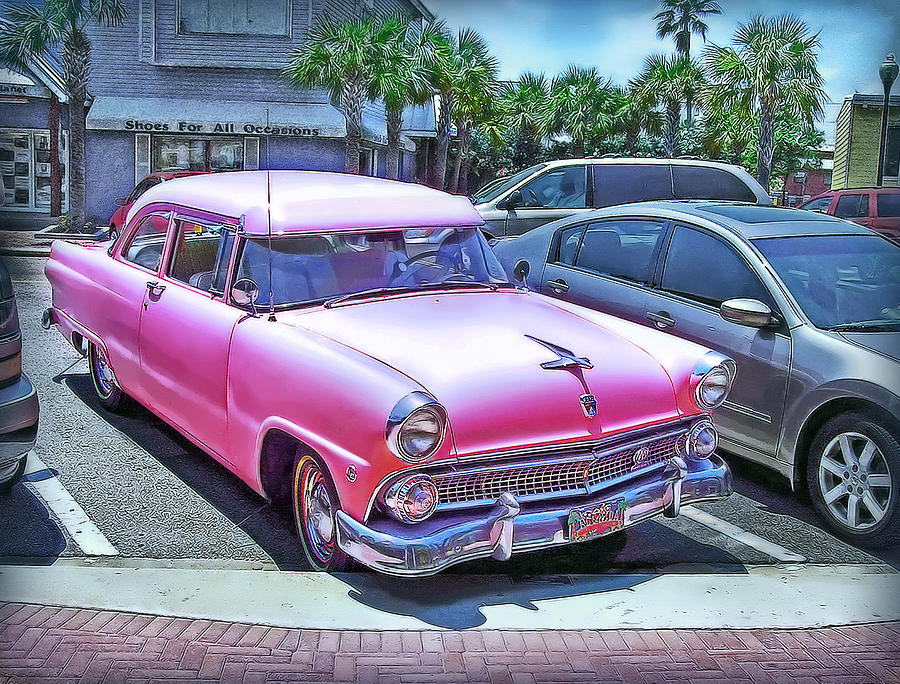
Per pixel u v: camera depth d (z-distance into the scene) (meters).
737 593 3.82
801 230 5.34
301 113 20.92
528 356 3.73
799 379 4.54
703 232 5.35
